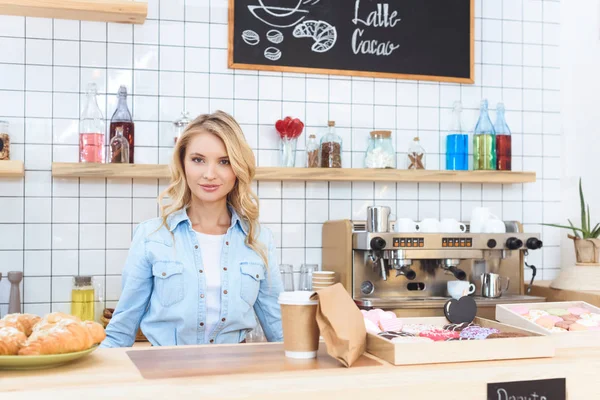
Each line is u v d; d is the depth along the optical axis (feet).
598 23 11.54
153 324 6.73
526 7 12.28
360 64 11.50
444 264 10.52
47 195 10.34
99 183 10.51
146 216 10.66
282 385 4.31
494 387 4.73
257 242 6.95
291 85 11.27
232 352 5.31
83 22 10.49
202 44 10.91
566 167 12.31
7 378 4.30
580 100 12.05
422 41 11.76
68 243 10.40
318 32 11.33
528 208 12.26
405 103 11.75
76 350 4.68
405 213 11.72
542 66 12.34
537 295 11.27
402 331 5.56
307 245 11.30
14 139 10.25
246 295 6.82
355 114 11.54
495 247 10.50
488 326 6.03
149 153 10.70
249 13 11.05
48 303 10.32
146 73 10.71
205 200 6.57
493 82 12.17
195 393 4.18
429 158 11.84
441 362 4.89
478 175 11.33
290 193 11.25
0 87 10.21
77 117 10.46
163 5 10.78
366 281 10.43
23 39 10.30
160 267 6.57
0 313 10.14
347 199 11.47
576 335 5.92
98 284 10.26
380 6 11.59
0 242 10.21
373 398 4.47
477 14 12.12
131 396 4.10
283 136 10.85
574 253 12.12
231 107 11.03
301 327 5.00
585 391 4.98
